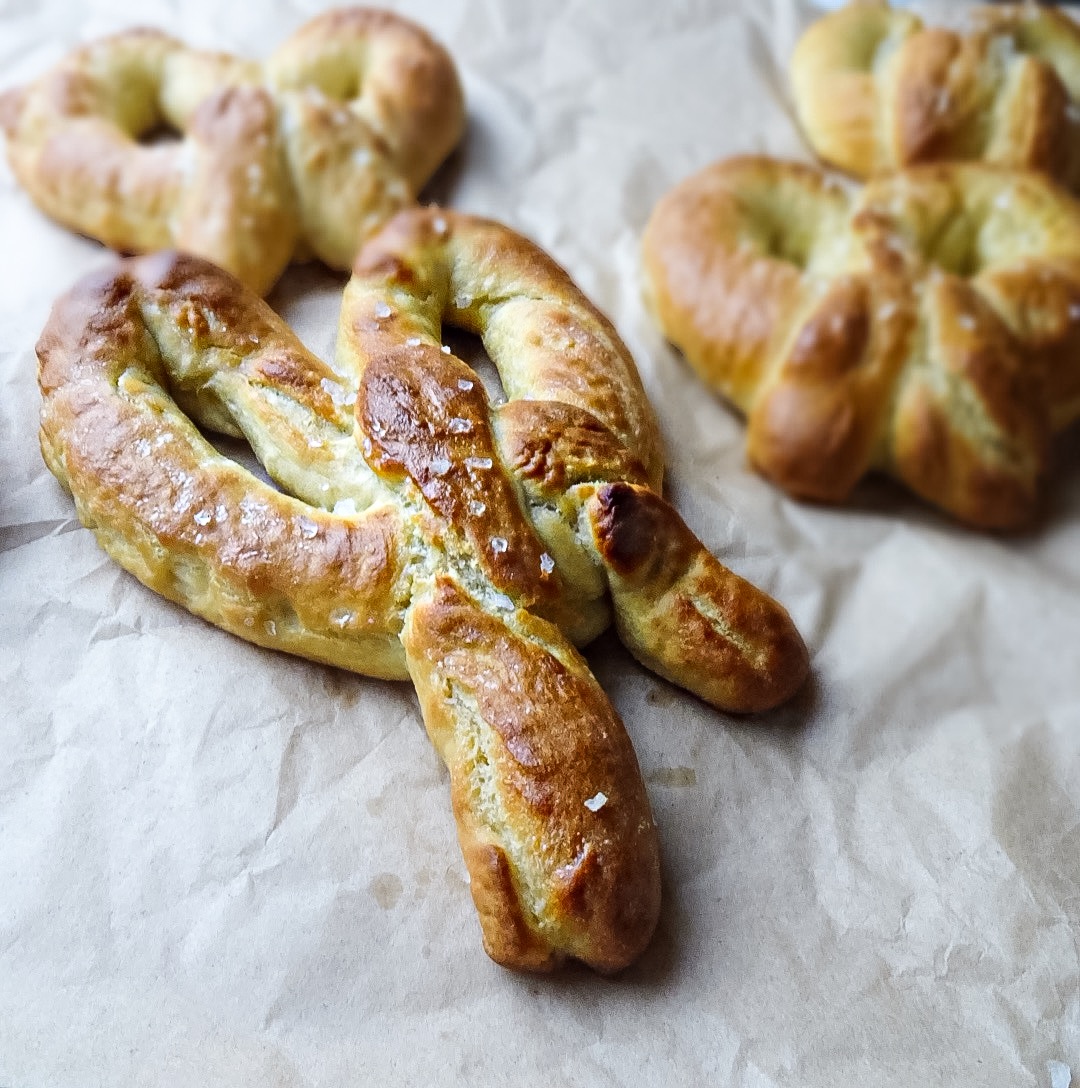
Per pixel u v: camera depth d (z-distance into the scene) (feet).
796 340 1.11
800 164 1.22
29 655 0.95
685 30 1.40
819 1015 0.89
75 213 1.16
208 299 1.01
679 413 1.14
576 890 0.85
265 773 0.93
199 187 1.13
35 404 1.05
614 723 0.91
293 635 0.94
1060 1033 0.90
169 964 0.87
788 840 0.95
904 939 0.92
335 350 1.07
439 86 1.24
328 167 1.14
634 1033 0.88
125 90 1.23
